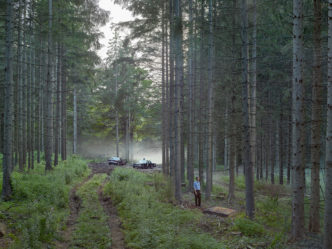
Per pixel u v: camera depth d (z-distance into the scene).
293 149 8.55
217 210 12.38
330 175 6.28
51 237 8.27
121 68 37.06
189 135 20.58
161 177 22.30
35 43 19.14
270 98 22.27
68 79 27.36
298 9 8.42
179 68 16.23
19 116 18.47
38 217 8.93
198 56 20.97
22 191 11.84
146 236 8.68
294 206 8.45
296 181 8.45
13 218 9.16
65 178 18.00
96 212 11.77
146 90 30.52
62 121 28.97
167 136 24.72
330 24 6.27
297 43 8.41
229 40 15.55
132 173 22.80
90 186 17.62
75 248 7.90
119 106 39.41
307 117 14.59
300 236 8.30
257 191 19.77
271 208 12.70
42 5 18.48
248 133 11.15
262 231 8.97
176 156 14.70
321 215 11.34
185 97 24.19
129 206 12.37
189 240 7.90
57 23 17.23
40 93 24.89
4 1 13.91
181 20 14.09
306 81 13.62
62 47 23.16
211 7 15.16
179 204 13.98
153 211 11.77
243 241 8.08
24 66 19.58
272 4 12.21
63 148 29.03
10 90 11.49
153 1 16.44
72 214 11.50
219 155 40.09
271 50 17.28
